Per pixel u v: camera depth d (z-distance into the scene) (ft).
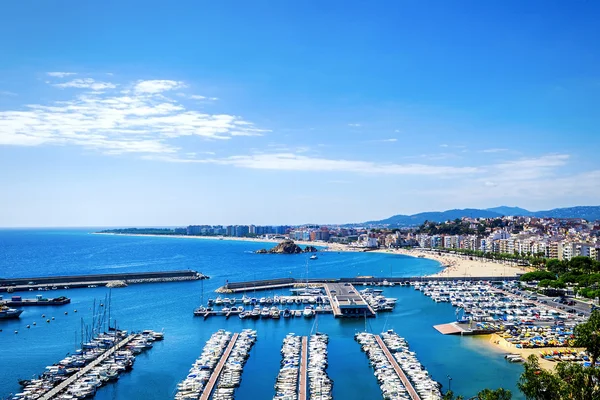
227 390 580.30
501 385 599.57
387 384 591.37
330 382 601.62
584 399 344.49
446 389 591.37
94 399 568.82
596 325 405.80
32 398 554.05
